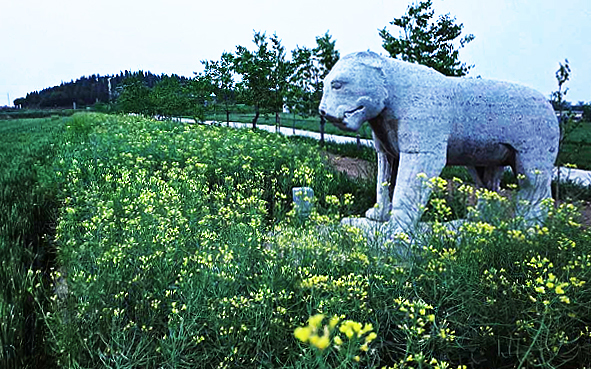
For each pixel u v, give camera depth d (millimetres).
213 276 2953
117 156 7773
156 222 3973
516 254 3250
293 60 16500
